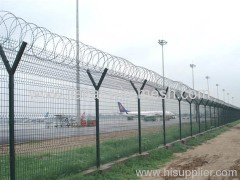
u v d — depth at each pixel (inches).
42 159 197.3
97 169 236.8
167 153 352.5
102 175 231.5
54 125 206.4
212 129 759.1
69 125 221.9
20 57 171.8
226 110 1250.6
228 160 331.0
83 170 231.1
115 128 293.6
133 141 340.5
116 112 293.4
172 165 297.1
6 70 170.6
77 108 230.2
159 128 447.8
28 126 185.6
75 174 217.2
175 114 501.7
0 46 169.6
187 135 530.6
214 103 858.8
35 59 189.2
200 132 629.3
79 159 235.3
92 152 282.0
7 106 172.1
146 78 326.0
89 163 244.7
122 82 297.1
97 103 250.4
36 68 191.0
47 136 199.9
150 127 422.3
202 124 733.9
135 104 331.3
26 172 185.8
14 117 175.5
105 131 274.1
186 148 422.6
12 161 168.4
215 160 330.3
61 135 213.0
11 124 168.7
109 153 279.7
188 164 303.6
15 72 176.7
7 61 170.2
